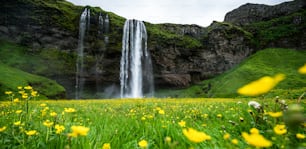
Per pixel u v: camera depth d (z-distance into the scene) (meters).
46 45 79.62
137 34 88.25
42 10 79.69
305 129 2.17
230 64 105.81
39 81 66.88
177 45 95.75
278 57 103.44
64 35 80.94
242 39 111.31
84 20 83.25
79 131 1.17
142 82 86.81
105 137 2.54
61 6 87.19
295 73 87.19
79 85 81.31
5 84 54.56
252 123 3.04
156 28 102.25
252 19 139.62
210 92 90.25
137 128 3.11
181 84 96.12
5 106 4.54
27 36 78.81
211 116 5.05
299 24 114.94
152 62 90.00
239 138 2.63
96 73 82.25
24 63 75.25
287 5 132.38
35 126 2.91
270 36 116.62
